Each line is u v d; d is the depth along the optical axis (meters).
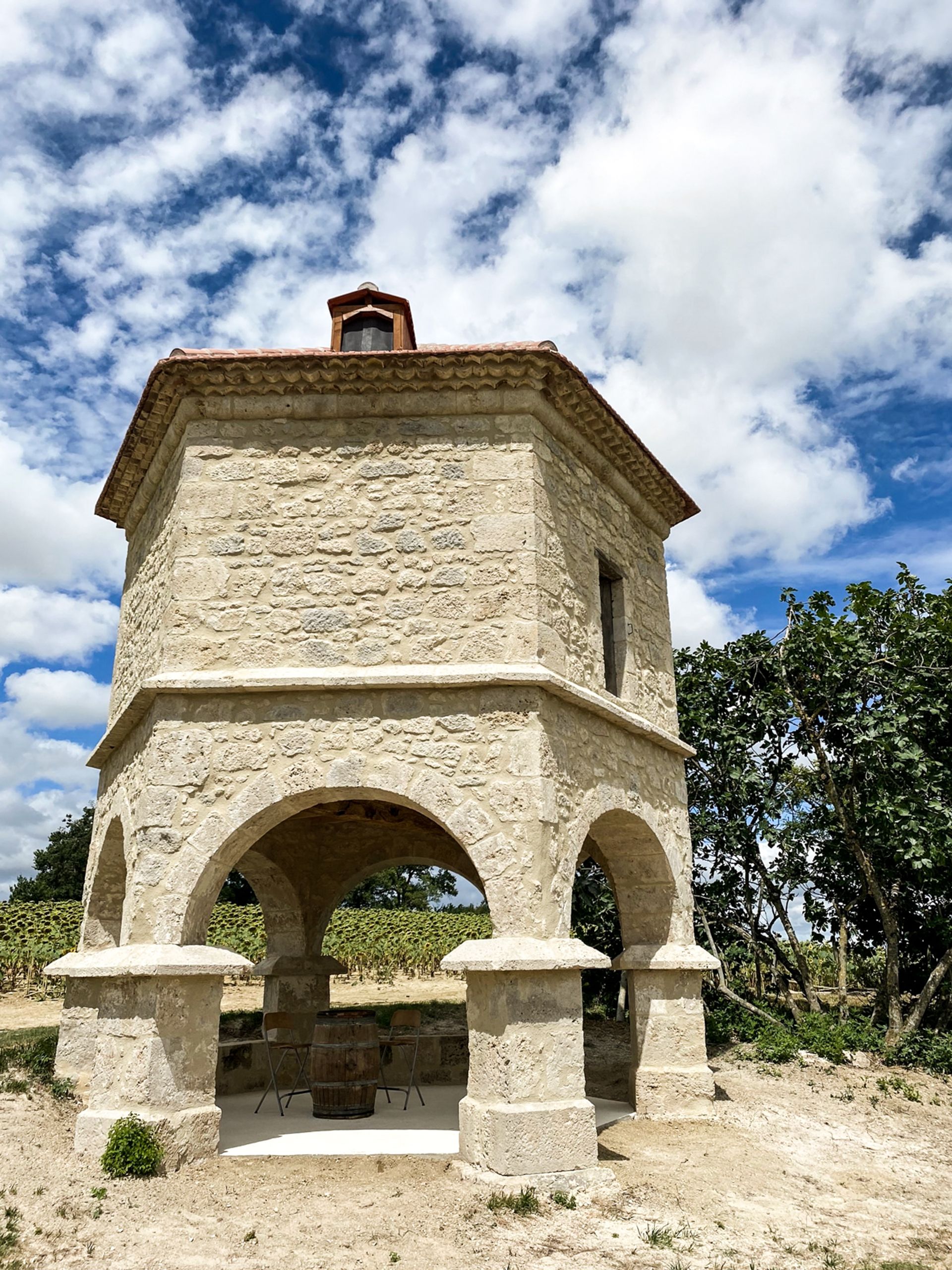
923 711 13.30
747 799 14.23
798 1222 6.56
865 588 14.13
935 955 14.12
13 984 19.28
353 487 8.58
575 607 9.04
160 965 7.04
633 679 10.19
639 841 10.19
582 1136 6.94
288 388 8.67
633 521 11.08
